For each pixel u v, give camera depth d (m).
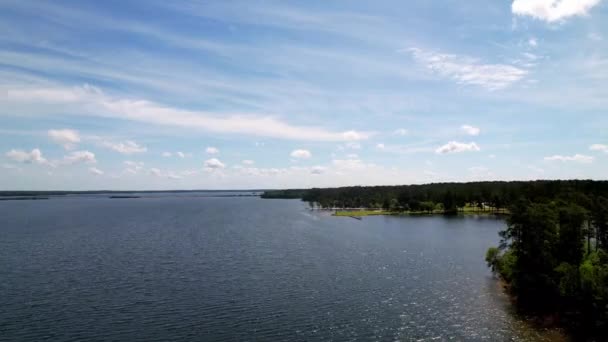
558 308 68.44
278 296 80.44
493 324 63.75
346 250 133.88
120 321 66.69
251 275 98.44
